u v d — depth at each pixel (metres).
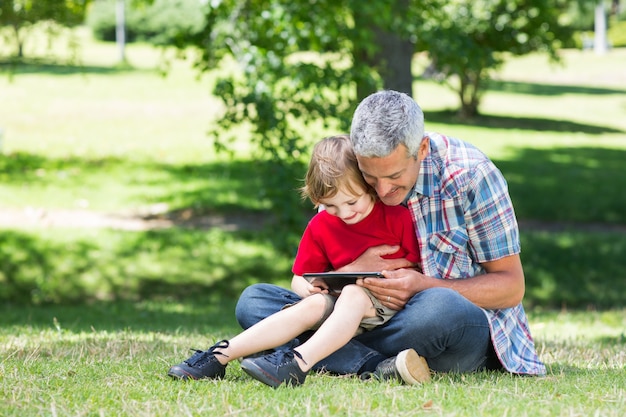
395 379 4.18
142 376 4.22
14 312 10.52
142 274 13.70
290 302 4.64
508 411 3.52
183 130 26.19
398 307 4.35
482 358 4.57
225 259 14.36
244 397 3.74
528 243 15.77
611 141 28.58
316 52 11.44
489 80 32.31
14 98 31.08
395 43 12.16
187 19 42.62
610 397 3.85
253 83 11.01
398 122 4.01
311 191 4.32
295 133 11.30
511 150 25.55
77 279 13.33
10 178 19.08
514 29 21.61
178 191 18.66
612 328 8.92
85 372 4.32
